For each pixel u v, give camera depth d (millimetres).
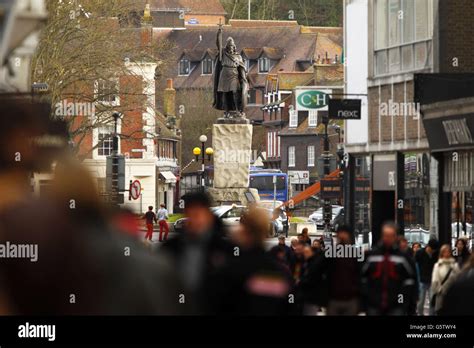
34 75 142500
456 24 96688
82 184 12664
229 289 26875
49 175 12703
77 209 12586
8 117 12586
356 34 109812
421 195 95688
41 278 12297
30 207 12461
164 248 13578
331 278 47844
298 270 55812
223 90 152375
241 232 27516
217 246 27297
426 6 98625
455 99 84875
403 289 47844
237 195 152750
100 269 12344
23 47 16906
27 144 12609
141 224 14281
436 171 91250
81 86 157125
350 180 111062
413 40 100500
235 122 152750
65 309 12352
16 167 12586
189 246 27031
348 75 111062
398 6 102625
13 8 13398
